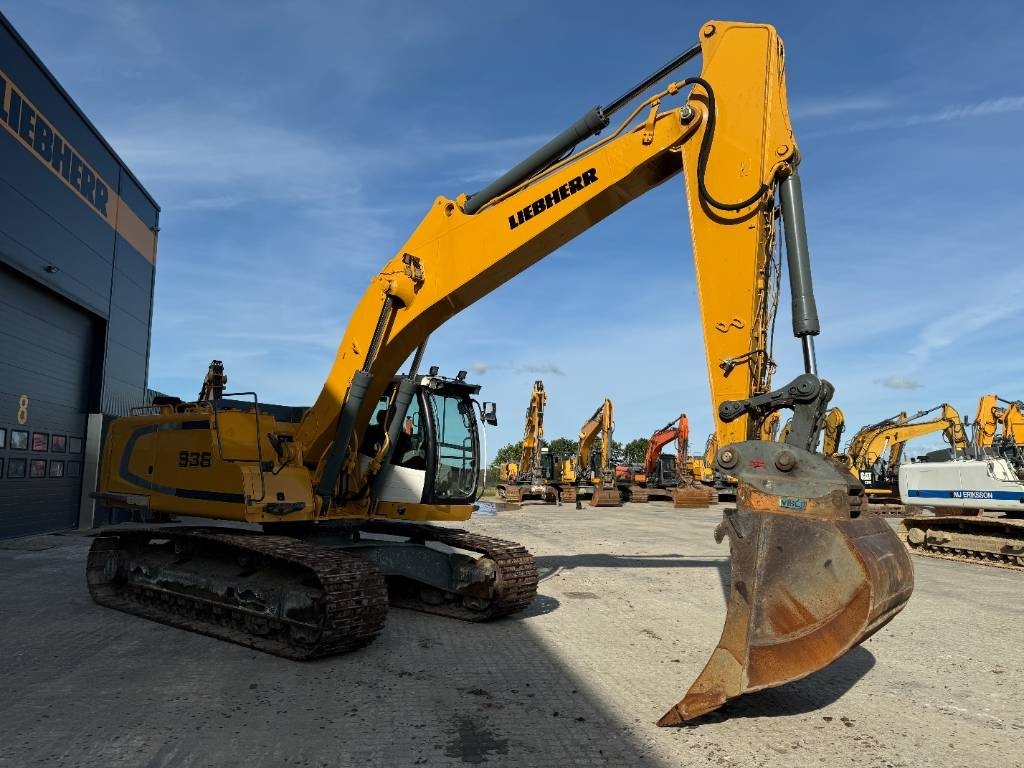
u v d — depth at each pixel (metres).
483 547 7.54
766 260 4.93
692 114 5.27
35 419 14.30
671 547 14.63
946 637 7.12
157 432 8.08
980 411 20.56
